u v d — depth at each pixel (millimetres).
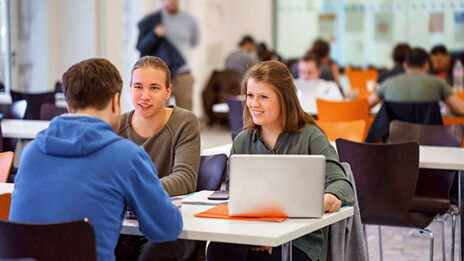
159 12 8984
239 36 15125
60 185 2189
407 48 8969
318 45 9859
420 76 6676
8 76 9211
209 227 2379
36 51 9641
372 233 5473
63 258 2066
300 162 2459
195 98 13141
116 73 2330
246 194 2494
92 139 2219
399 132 4930
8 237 2098
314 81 7473
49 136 2238
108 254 2195
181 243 3004
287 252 2455
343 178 2807
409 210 4059
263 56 11414
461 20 14094
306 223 2426
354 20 14820
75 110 2305
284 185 2475
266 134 3076
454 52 14180
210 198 2818
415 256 4809
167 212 2293
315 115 7164
